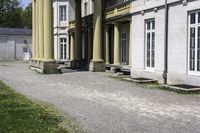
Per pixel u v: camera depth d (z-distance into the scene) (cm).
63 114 975
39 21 2984
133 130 793
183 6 1669
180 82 1705
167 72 1823
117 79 2133
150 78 1994
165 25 1819
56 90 1582
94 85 1798
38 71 2848
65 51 4884
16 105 1097
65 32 4859
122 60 2795
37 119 872
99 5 2861
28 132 734
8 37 5975
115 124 853
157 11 1914
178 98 1315
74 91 1544
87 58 3778
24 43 6084
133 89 1614
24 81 2025
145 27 2086
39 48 3008
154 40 1972
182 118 933
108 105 1152
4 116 903
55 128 778
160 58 1888
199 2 1554
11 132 731
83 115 968
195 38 1605
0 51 5931
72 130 775
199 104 1173
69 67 3597
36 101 1227
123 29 2762
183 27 1675
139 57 2159
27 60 5850
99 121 887
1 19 8344
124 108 1091
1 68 3466
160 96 1372
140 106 1131
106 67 2914
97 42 2864
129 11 2358
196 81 1580
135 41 2216
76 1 3603
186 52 1656
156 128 813
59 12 4878
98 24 2858
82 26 3788
